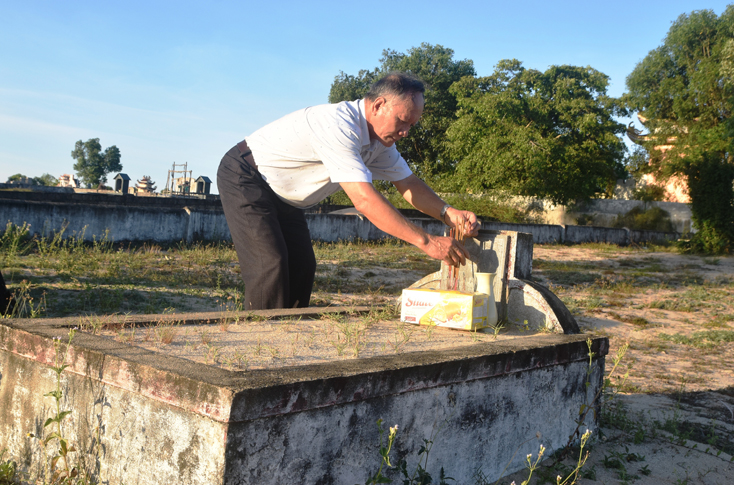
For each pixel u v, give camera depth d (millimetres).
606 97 28156
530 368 2547
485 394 2328
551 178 26766
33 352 2131
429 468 2094
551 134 27844
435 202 3514
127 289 7043
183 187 39781
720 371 5742
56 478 1948
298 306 3859
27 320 2424
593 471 2570
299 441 1674
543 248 21000
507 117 27125
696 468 2756
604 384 3135
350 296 8578
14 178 51062
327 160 2926
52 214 11234
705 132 24156
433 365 2070
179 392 1632
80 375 1966
